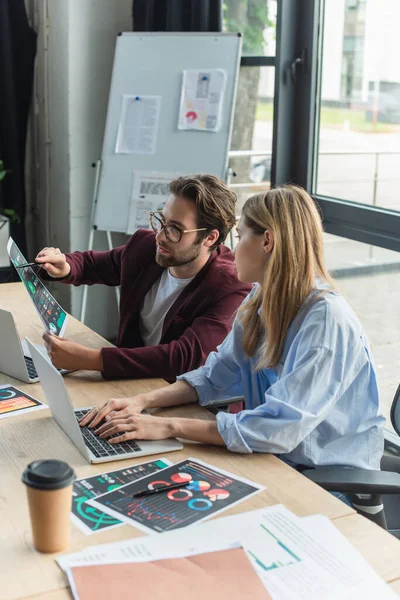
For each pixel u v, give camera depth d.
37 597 1.04
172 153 3.57
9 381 1.93
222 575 1.08
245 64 3.62
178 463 1.47
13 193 4.08
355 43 3.07
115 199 3.73
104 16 3.94
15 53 4.02
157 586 1.05
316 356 1.53
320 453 1.64
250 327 1.76
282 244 1.59
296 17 3.28
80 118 3.98
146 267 2.27
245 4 3.57
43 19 4.03
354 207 3.12
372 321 3.17
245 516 1.25
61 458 1.48
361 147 3.10
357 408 1.65
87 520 1.24
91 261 2.50
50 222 4.26
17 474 1.41
